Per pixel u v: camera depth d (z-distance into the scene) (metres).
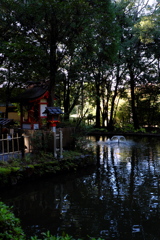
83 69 14.80
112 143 17.98
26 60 11.09
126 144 17.45
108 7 11.45
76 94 16.42
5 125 10.07
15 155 9.54
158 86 25.72
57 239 3.03
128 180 8.43
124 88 27.33
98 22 11.24
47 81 12.87
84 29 10.95
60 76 15.09
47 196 6.87
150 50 22.84
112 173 9.43
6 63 14.83
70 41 11.11
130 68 24.16
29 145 10.09
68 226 5.02
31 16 10.38
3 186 7.56
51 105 11.59
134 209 5.90
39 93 12.35
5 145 10.62
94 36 12.10
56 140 10.35
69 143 11.23
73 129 11.48
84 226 5.02
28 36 11.09
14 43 10.03
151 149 15.14
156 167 10.29
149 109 27.72
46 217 5.46
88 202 6.39
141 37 21.36
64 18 10.12
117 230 4.85
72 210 5.86
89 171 9.77
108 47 13.19
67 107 18.59
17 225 3.41
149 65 25.05
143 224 5.11
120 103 32.59
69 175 9.17
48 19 10.44
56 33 10.81
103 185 7.89
